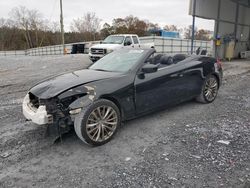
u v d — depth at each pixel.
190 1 14.24
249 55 20.91
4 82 8.48
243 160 2.99
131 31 58.50
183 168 2.84
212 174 2.71
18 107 5.34
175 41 22.39
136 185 2.54
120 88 3.71
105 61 4.75
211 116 4.65
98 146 3.47
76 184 2.59
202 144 3.44
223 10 17.64
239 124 4.20
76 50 29.41
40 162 3.04
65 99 3.29
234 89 7.23
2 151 3.32
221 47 18.33
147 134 3.84
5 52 52.38
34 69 12.10
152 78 4.18
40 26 66.38
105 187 2.52
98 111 3.43
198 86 5.23
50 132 3.56
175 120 4.45
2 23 66.50
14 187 2.56
